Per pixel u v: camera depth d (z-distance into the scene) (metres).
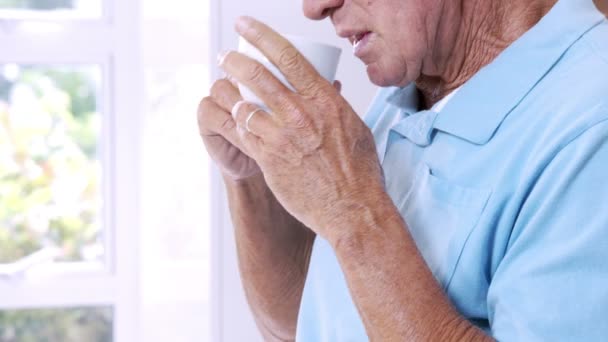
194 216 2.15
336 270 1.21
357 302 1.08
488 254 1.09
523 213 1.05
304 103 1.11
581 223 1.01
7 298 2.11
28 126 2.14
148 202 2.14
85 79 2.14
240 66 1.12
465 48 1.19
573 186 1.02
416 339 1.04
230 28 1.76
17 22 2.10
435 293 1.06
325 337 1.22
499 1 1.17
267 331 1.47
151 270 2.15
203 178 2.14
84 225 2.16
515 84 1.12
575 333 1.00
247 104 1.14
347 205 1.09
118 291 2.14
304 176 1.11
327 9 1.19
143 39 2.10
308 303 1.26
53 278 2.13
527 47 1.13
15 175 2.14
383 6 1.16
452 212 1.12
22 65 2.12
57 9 2.12
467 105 1.15
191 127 2.12
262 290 1.42
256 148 1.14
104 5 2.11
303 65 1.11
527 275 1.03
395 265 1.06
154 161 2.14
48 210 2.16
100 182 2.16
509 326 1.03
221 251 1.80
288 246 1.41
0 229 2.14
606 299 0.99
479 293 1.09
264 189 1.38
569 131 1.03
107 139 2.13
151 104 2.12
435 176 1.15
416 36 1.16
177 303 2.13
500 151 1.10
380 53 1.18
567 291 1.00
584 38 1.11
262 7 1.77
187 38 2.09
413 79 1.19
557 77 1.10
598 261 1.00
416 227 1.15
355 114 1.12
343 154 1.10
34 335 2.14
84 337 2.16
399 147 1.22
